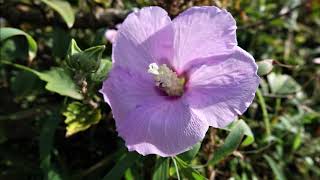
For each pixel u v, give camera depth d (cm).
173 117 15
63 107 18
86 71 16
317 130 24
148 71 15
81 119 18
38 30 23
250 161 21
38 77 20
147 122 15
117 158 18
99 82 18
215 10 15
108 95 16
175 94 16
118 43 16
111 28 22
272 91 22
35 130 20
